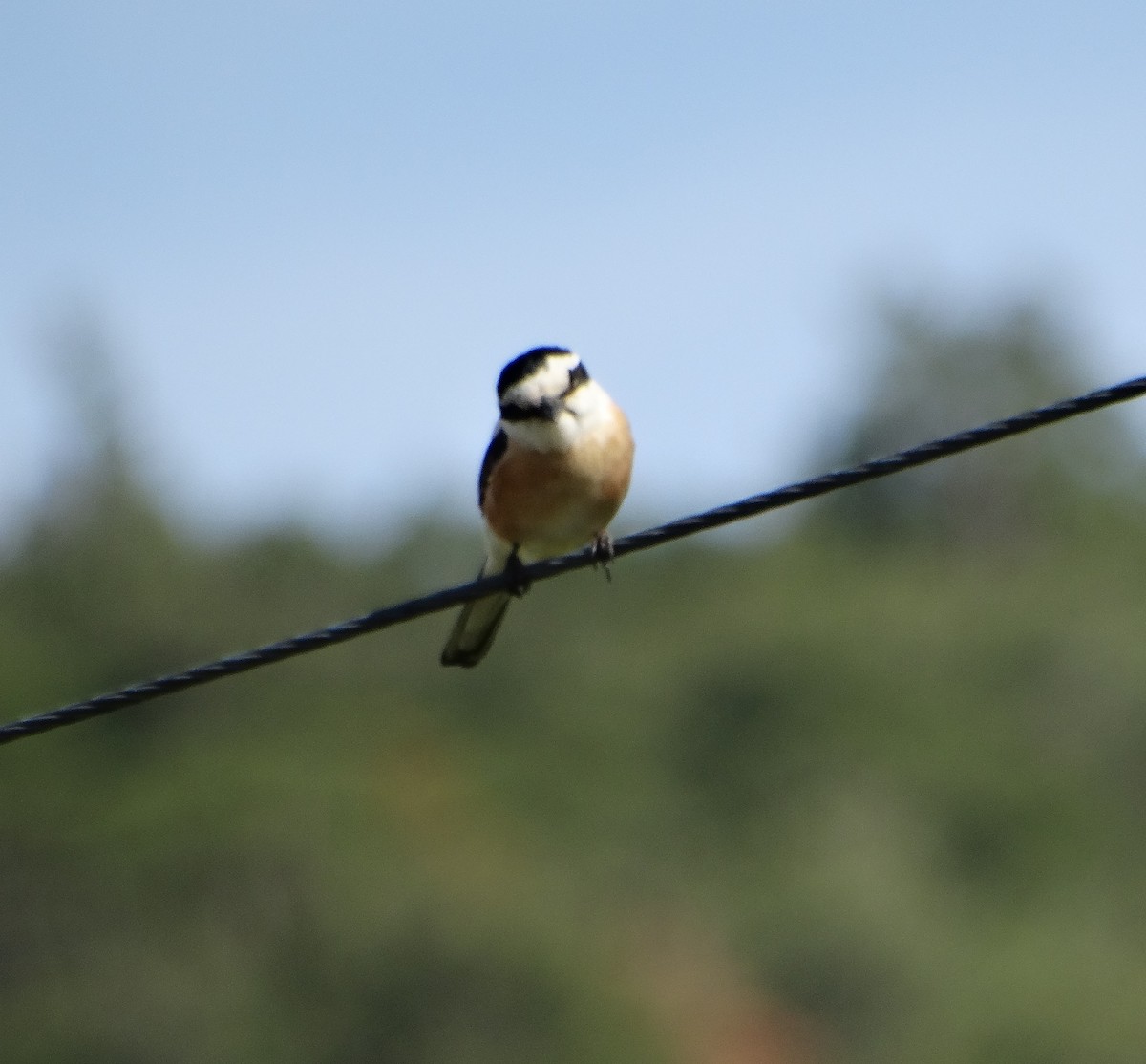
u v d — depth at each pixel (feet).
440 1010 91.09
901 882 100.89
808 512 173.47
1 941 103.86
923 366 173.99
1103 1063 85.87
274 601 143.13
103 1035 94.94
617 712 128.06
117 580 151.12
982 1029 88.89
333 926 94.94
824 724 120.37
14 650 146.92
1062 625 127.54
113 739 135.95
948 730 119.96
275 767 118.32
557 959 91.86
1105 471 171.42
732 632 130.31
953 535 168.66
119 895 103.91
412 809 116.67
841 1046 92.84
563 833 115.85
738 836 115.85
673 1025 94.79
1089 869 112.68
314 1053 92.17
